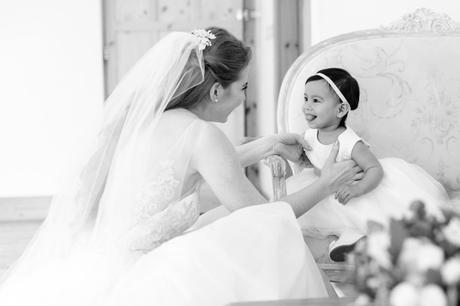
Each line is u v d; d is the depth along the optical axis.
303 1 5.28
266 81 6.07
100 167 1.98
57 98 6.09
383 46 2.79
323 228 2.29
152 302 1.63
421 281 0.93
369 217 2.21
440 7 3.36
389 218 1.06
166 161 1.87
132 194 1.87
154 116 1.95
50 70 6.07
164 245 1.77
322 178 2.10
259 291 1.63
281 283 1.65
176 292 1.64
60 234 1.95
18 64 6.03
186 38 1.99
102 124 2.03
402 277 0.97
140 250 1.88
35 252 1.97
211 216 2.27
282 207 1.81
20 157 6.06
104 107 2.05
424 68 2.79
